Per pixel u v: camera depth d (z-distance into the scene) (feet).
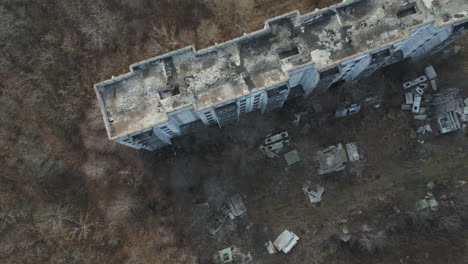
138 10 213.05
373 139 214.90
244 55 165.48
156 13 214.90
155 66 165.58
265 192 213.25
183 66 165.17
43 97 208.33
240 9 215.31
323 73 166.09
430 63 214.90
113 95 164.25
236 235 209.97
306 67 162.81
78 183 209.97
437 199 209.26
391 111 215.10
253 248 209.46
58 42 209.56
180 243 206.39
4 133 206.90
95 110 206.49
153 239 206.28
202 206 209.97
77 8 210.38
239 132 215.72
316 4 215.51
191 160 214.48
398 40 161.58
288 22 166.71
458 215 204.23
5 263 198.39
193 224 208.74
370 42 163.94
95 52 211.61
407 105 214.69
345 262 206.80
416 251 205.36
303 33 165.89
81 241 204.23
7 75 209.87
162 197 210.79
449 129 209.15
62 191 208.54
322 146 215.10
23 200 205.46
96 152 209.87
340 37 164.96
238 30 213.46
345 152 214.07
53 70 209.05
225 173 213.66
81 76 210.38
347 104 213.46
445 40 184.65
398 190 211.61
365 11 166.09
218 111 169.27
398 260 205.57
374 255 207.41
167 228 207.41
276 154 214.69
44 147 208.33
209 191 211.82
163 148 214.90
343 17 166.09
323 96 214.90
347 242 209.56
